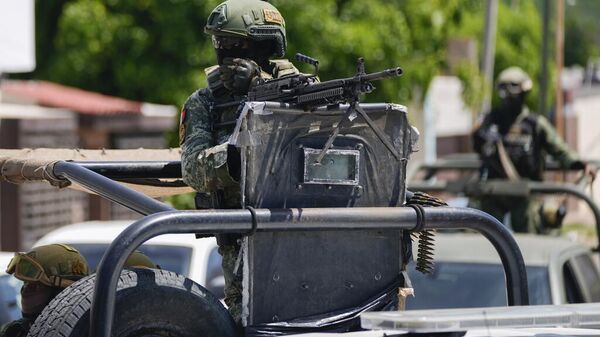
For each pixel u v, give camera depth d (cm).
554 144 3897
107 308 1230
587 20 19650
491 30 7519
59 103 5422
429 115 9562
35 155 1661
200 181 1420
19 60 4072
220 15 1509
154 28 6181
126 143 5997
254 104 1331
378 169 1416
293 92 1368
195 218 1276
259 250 1346
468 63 7075
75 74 6281
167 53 6153
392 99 6119
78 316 1251
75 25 6269
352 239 1394
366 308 1394
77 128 5675
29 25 4109
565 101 12762
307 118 1367
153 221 1257
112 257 1238
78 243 3312
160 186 1683
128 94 6219
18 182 1573
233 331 1340
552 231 3762
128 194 1375
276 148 1356
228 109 1477
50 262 1550
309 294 1372
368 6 6094
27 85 5872
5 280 2830
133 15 6253
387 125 1418
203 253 3141
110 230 3441
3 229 5444
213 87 1495
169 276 1305
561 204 3744
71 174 1430
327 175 1381
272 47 1538
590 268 3106
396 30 6125
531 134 3888
